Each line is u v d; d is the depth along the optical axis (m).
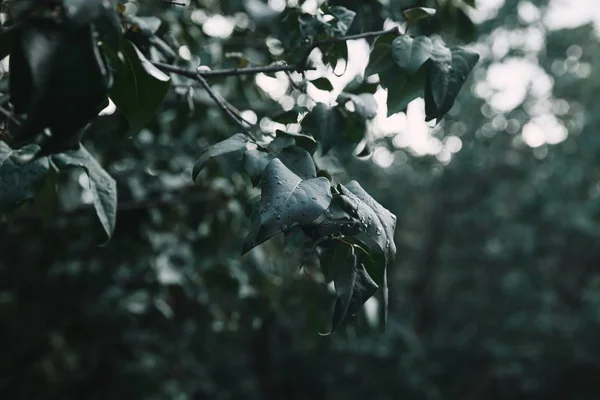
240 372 7.52
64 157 1.36
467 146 10.10
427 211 11.18
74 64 0.95
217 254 3.11
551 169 9.62
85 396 4.36
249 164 1.33
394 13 2.29
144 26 1.64
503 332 9.64
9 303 3.55
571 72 10.01
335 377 7.71
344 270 1.32
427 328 10.59
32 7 0.98
